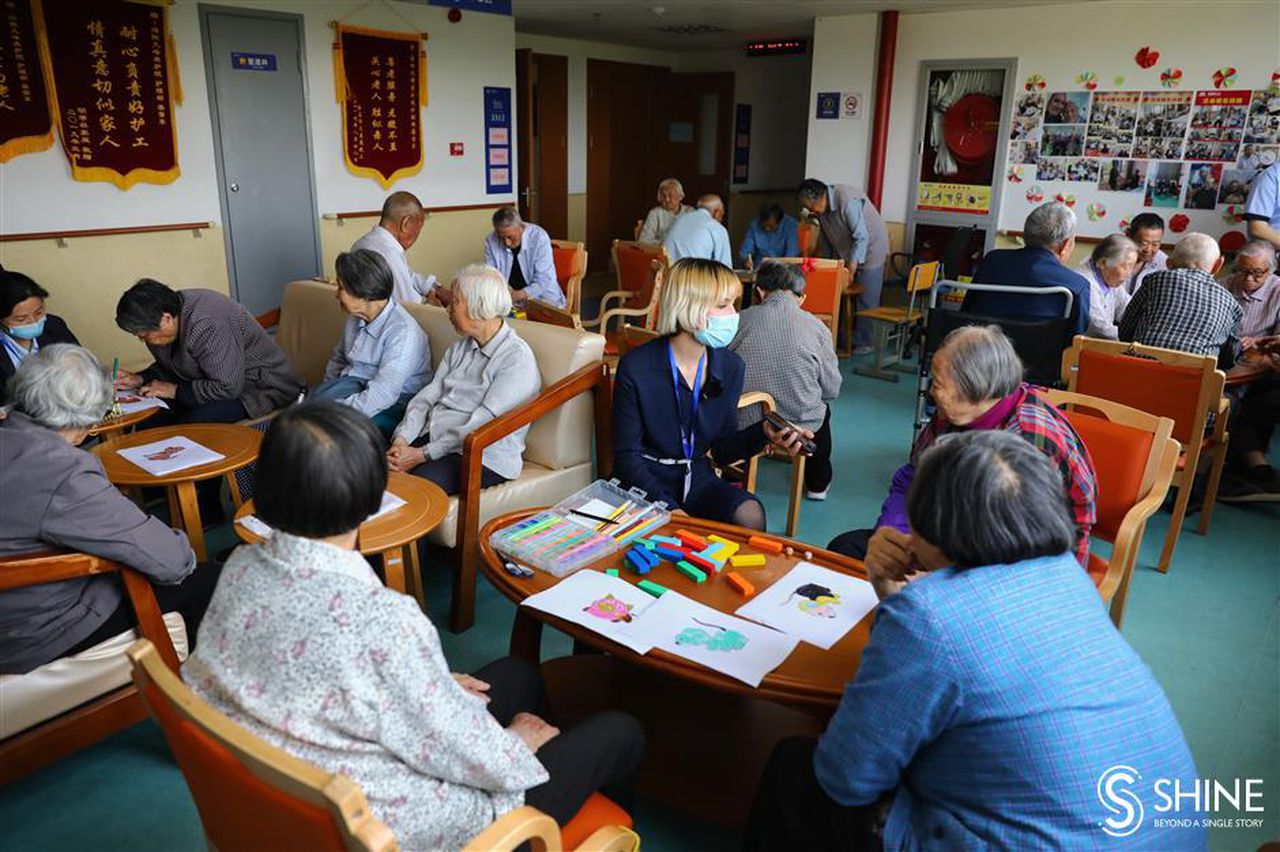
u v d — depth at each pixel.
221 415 3.22
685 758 1.94
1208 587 3.02
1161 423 2.29
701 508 2.53
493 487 2.78
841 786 1.21
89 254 4.82
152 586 1.96
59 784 2.01
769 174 10.22
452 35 6.43
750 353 3.29
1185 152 5.75
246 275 5.59
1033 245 3.54
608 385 2.98
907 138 6.86
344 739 1.07
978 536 1.16
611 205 9.77
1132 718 1.10
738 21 7.33
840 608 1.71
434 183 6.60
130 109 4.84
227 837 1.13
